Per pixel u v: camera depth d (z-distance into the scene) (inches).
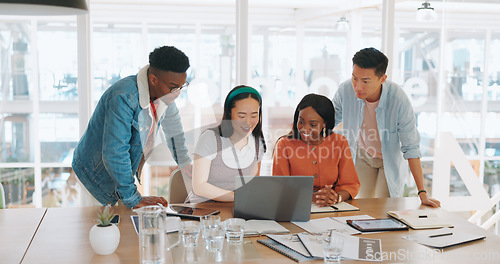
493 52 148.3
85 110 129.1
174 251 71.2
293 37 137.6
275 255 70.4
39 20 130.1
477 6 145.1
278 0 135.3
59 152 135.7
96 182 94.9
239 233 74.8
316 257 69.2
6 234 77.5
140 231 65.7
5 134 132.9
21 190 135.4
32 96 132.6
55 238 75.9
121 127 86.5
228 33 133.9
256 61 136.3
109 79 130.5
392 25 139.9
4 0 65.6
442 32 145.9
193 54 132.7
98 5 127.6
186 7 131.3
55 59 132.0
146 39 131.0
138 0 129.3
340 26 139.1
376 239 76.9
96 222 84.1
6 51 130.3
